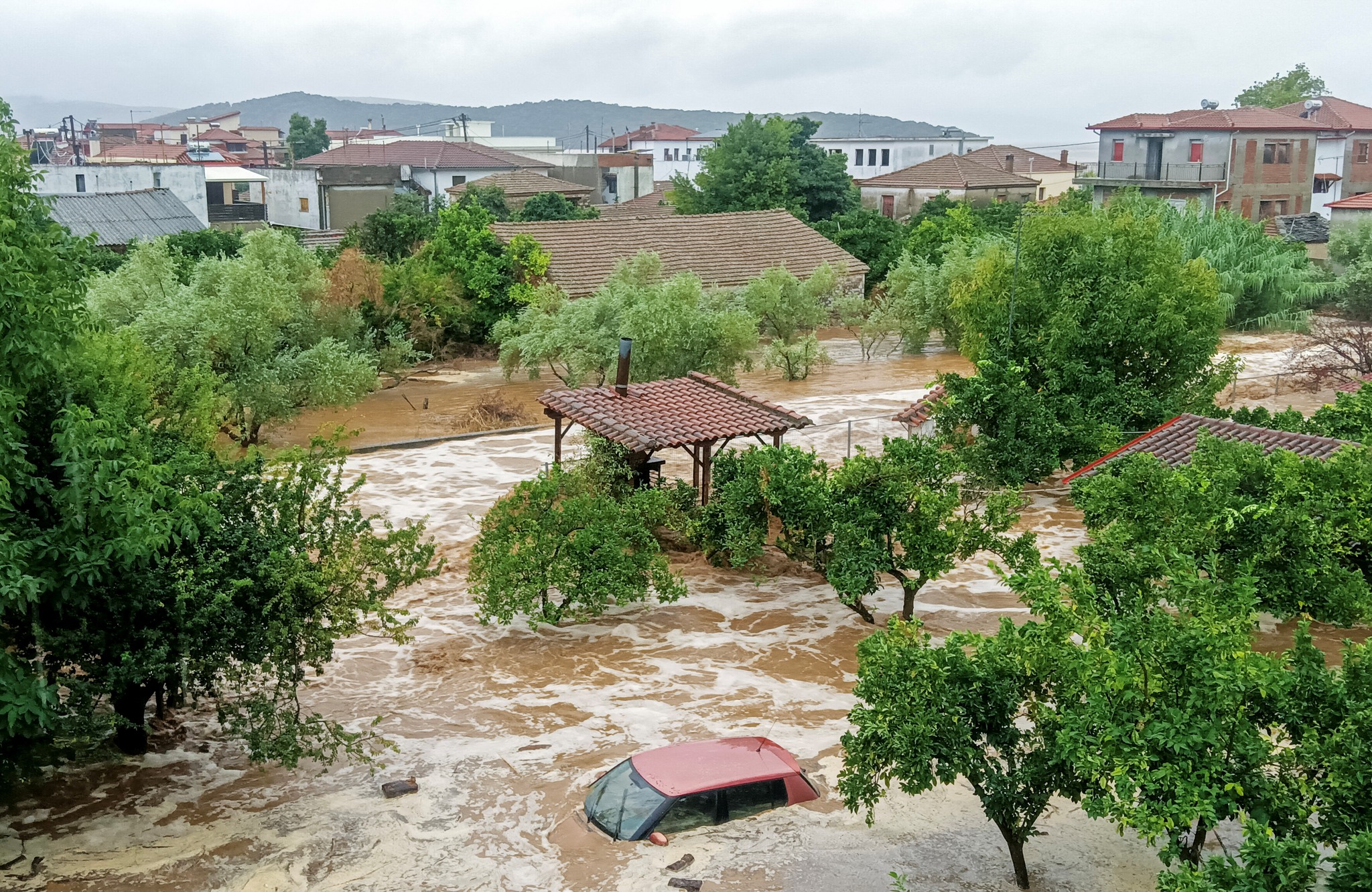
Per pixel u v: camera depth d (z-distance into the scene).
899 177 81.50
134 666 13.26
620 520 20.95
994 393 28.25
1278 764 10.32
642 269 50.44
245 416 36.56
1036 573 12.43
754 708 17.42
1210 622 10.60
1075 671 10.90
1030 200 76.44
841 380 46.09
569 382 41.75
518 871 12.47
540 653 19.83
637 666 19.23
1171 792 10.02
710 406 25.80
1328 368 41.16
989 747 15.16
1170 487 17.59
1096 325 30.05
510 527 20.83
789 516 20.89
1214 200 67.94
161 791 14.74
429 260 49.84
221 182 82.12
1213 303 31.70
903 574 21.06
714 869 12.29
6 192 12.53
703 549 24.78
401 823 13.82
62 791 14.70
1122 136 70.88
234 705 14.66
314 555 16.92
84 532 12.63
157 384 23.22
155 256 38.69
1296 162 69.38
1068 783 11.12
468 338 50.62
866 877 12.18
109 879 12.51
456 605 22.36
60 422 12.23
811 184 77.00
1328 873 9.75
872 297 61.56
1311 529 17.20
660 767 13.71
